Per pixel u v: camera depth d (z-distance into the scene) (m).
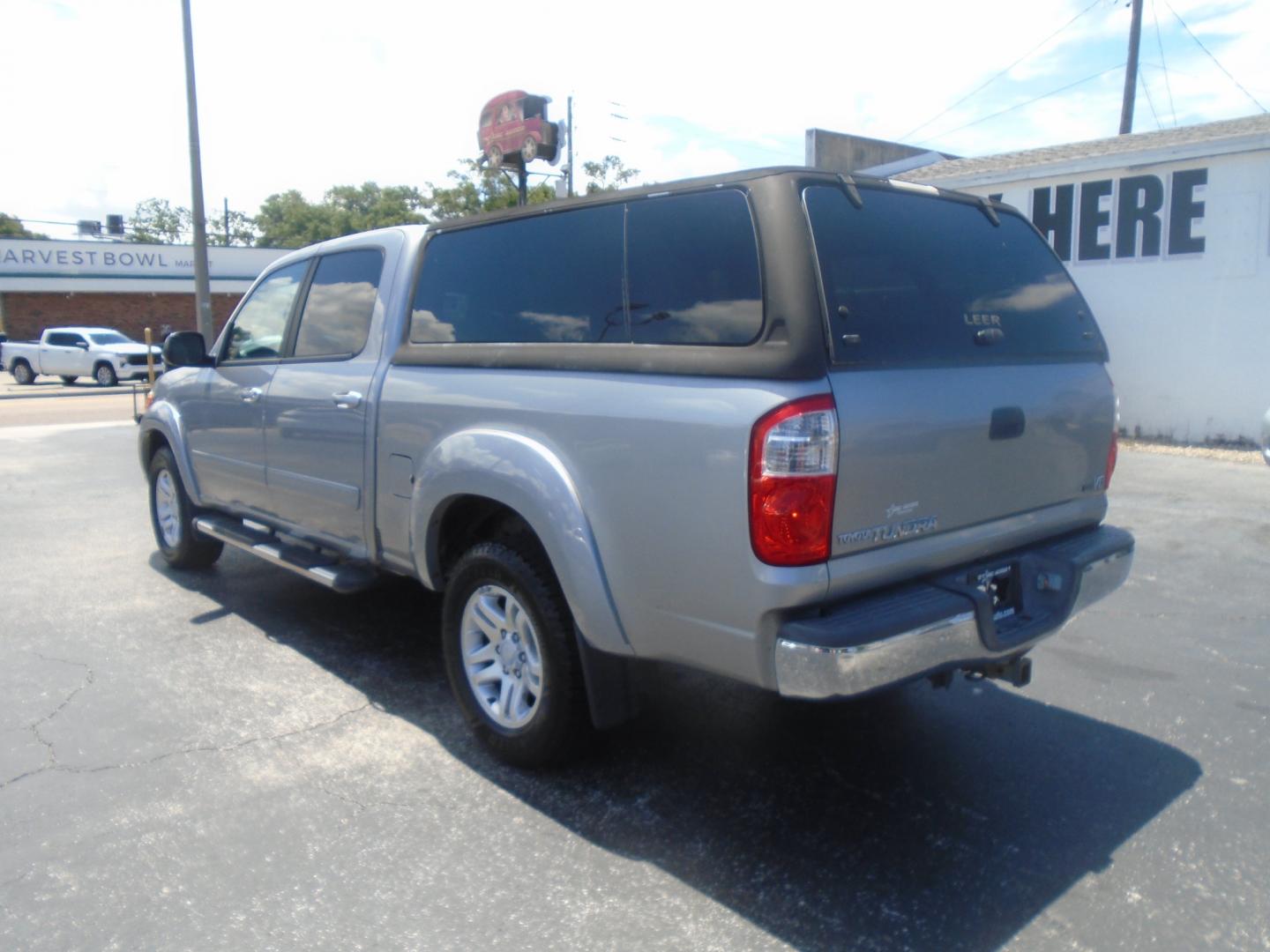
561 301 3.55
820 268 2.92
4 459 12.16
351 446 4.39
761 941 2.78
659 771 3.79
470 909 2.93
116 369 28.52
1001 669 3.58
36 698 4.48
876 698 4.51
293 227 66.75
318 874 3.11
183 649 5.12
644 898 2.98
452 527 4.03
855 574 2.91
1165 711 4.35
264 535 5.36
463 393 3.76
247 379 5.21
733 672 2.98
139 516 8.63
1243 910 2.93
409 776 3.75
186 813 3.47
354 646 5.16
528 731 3.68
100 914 2.91
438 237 4.21
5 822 3.40
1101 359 3.94
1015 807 3.52
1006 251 3.73
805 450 2.76
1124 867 3.14
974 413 3.21
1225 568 6.54
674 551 3.03
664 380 3.08
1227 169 11.53
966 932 2.82
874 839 3.31
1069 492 3.73
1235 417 11.88
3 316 38.50
